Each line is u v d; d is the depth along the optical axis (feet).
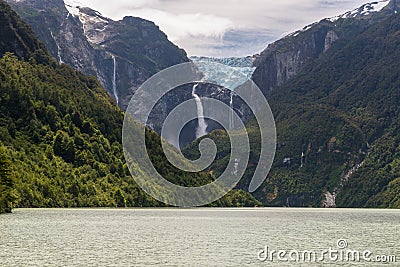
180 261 362.74
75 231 524.11
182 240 469.16
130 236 494.18
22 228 539.70
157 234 515.09
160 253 394.11
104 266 342.85
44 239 458.50
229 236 507.71
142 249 411.75
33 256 373.81
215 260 367.66
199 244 444.55
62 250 400.47
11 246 415.44
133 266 344.28
